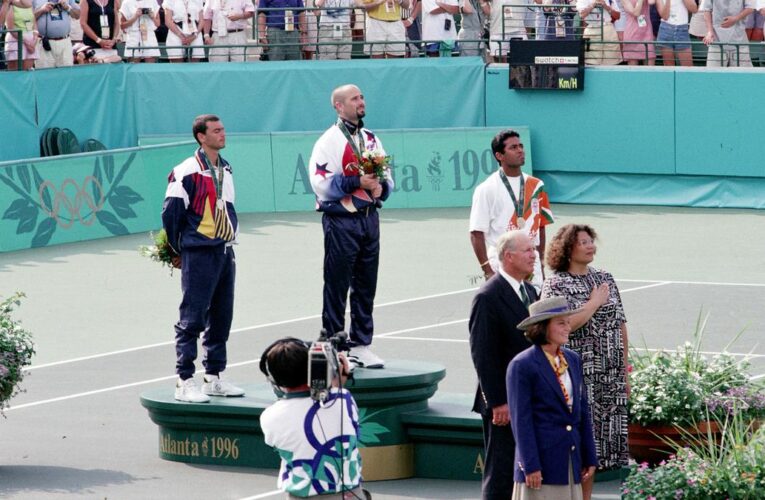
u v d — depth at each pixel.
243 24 95.19
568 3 94.69
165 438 40.47
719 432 36.19
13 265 76.19
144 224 86.75
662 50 92.69
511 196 40.50
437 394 41.72
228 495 36.47
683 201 92.38
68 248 81.31
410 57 95.38
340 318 39.16
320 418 24.84
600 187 94.25
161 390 41.69
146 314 64.12
